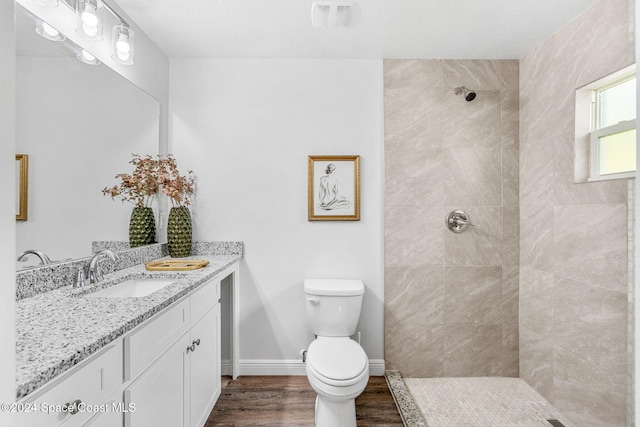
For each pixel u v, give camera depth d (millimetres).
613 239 1755
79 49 1645
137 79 2146
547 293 2271
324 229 2590
